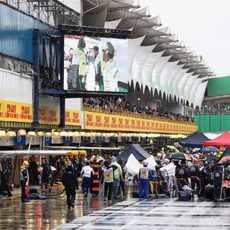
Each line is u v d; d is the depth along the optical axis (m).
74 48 43.50
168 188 38.00
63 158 50.06
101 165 38.25
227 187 34.50
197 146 53.84
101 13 64.81
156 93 106.00
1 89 33.72
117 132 66.75
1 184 35.78
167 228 22.67
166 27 91.56
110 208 30.41
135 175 44.09
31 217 26.34
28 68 39.22
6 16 35.28
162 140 107.62
